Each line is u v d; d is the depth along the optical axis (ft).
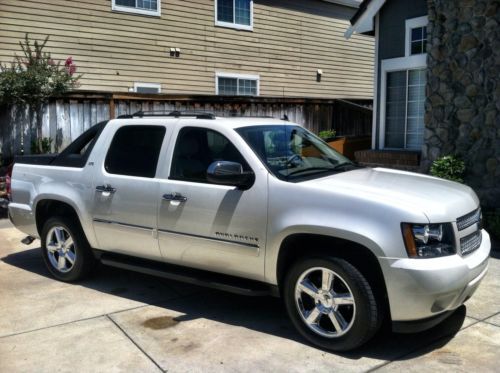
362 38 62.90
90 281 18.75
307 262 12.91
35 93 32.09
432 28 26.91
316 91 59.26
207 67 49.93
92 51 43.11
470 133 25.82
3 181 29.89
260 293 13.98
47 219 18.85
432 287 11.54
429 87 27.40
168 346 13.34
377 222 11.96
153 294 17.35
